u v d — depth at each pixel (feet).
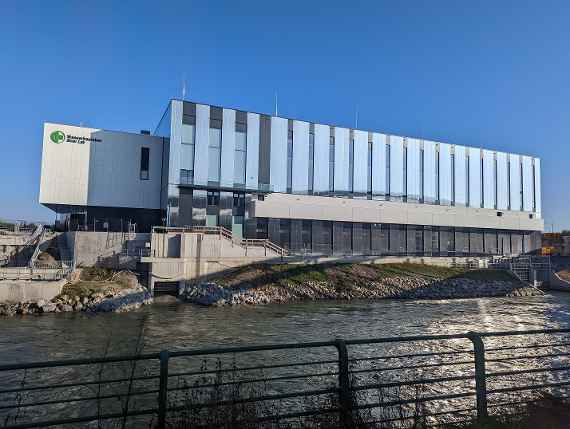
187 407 19.08
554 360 54.80
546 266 173.68
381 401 23.49
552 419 21.97
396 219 169.68
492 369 51.16
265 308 102.22
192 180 143.84
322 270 135.74
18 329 71.82
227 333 72.33
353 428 19.79
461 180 189.26
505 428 20.65
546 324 87.71
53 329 72.28
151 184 153.48
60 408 37.24
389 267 148.77
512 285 151.02
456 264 165.58
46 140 143.23
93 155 147.54
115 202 148.46
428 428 21.84
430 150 184.34
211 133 147.95
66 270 103.86
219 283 117.91
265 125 155.94
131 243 121.80
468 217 184.14
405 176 177.78
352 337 70.79
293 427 22.29
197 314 91.76
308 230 156.87
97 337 66.80
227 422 18.95
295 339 68.39
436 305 113.50
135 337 67.36
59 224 160.45
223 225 146.61
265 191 152.97
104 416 17.93
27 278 99.09
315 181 161.07
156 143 155.74
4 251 119.85
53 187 142.61
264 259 131.64
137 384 43.27
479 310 106.32
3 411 36.65
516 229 195.62
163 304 105.60
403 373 48.34
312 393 20.24
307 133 162.09
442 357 56.18
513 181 201.77
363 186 169.07
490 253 190.90
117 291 102.01
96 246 119.75
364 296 123.54
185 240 120.78
